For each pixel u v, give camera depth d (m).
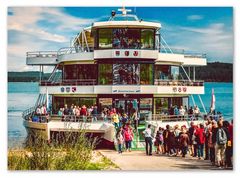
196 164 21.98
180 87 33.00
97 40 31.88
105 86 31.61
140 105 32.09
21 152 21.58
